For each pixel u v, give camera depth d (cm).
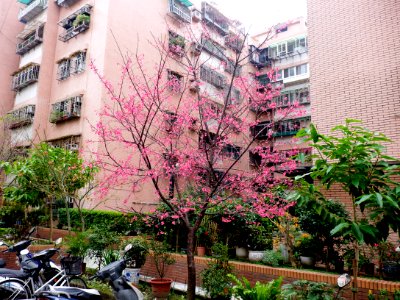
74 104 1712
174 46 867
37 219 1234
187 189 824
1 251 790
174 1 1981
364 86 870
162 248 752
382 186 381
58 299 443
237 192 606
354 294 417
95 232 824
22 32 2214
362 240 343
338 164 371
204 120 669
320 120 930
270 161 643
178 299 659
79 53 1806
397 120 801
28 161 945
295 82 2427
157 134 688
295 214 739
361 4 918
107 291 707
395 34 845
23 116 1952
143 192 1633
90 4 1822
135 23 1784
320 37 980
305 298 431
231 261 761
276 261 706
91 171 976
